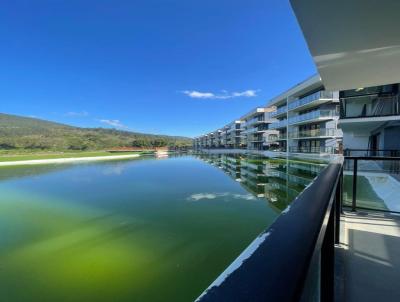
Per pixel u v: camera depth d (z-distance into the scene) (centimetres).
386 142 1357
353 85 384
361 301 170
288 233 63
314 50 259
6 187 1645
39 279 512
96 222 899
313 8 190
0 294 462
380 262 220
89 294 464
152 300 446
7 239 736
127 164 3444
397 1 180
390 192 635
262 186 1611
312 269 57
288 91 3494
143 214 1001
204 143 11569
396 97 1073
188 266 568
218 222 893
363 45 247
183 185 1686
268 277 45
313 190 109
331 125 2720
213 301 39
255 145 5478
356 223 315
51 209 1083
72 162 3744
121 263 584
